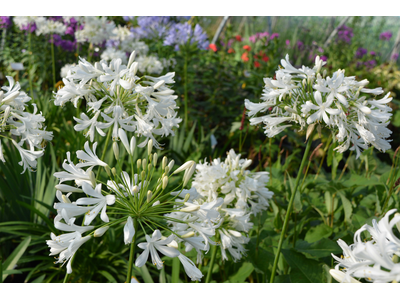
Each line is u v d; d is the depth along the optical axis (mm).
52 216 2834
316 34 10664
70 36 5629
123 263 2430
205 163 1863
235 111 4789
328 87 1546
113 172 1214
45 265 2418
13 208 2629
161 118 1552
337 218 2504
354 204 2637
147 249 1065
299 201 2209
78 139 3182
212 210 1199
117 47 4613
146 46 4555
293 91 1659
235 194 1833
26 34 5645
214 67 5301
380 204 2375
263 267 1976
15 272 1887
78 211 1126
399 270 817
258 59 4902
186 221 1220
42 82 5633
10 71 5965
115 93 1535
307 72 1606
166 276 2182
